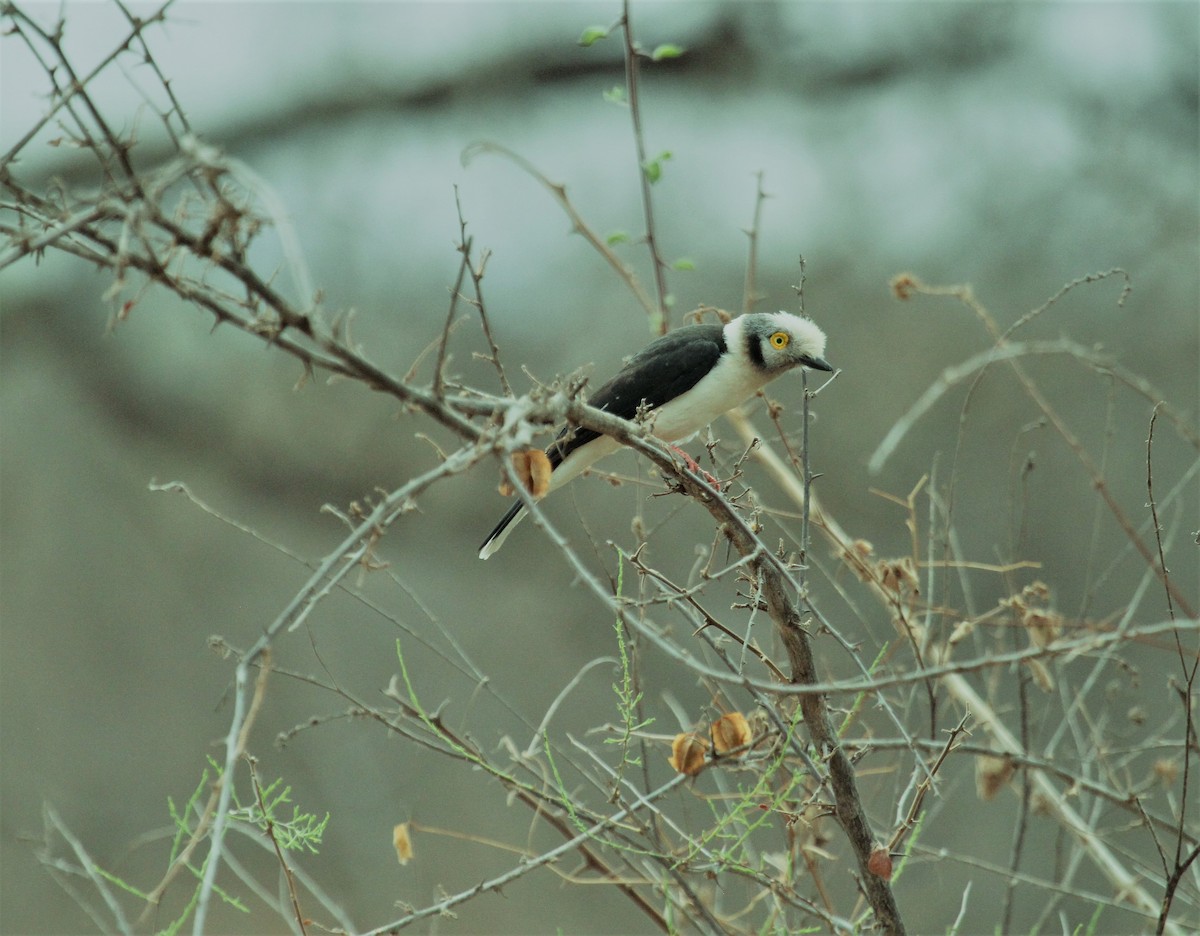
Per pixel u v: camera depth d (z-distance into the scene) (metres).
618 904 13.96
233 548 17.23
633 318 16.61
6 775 16.25
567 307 16.81
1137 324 16.27
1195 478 15.14
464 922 13.81
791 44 18.06
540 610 16.56
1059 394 15.84
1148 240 16.70
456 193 4.88
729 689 7.59
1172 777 6.86
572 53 18.06
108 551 17.41
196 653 17.02
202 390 16.72
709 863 5.93
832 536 6.97
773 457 8.57
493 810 14.64
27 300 16.78
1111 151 17.27
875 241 16.94
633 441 5.73
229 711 16.25
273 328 4.32
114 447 17.23
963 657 8.39
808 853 6.41
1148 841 9.59
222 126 17.89
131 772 16.45
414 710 6.09
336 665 16.38
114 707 16.86
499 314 16.78
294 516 17.11
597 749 10.00
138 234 4.01
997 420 15.80
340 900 13.75
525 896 14.02
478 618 16.59
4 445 17.17
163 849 15.46
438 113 18.16
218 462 16.98
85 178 14.74
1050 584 15.16
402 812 14.43
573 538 15.17
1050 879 11.81
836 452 15.86
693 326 8.86
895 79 17.95
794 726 5.57
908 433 15.90
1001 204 17.06
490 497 16.39
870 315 16.58
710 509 5.99
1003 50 17.80
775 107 17.98
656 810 5.93
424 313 16.86
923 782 5.99
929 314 16.48
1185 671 5.61
